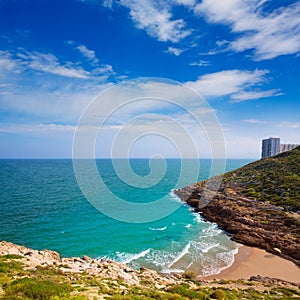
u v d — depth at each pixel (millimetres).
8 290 11102
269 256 32000
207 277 26344
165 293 15055
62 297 11023
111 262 25391
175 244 36156
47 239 36250
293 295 19422
